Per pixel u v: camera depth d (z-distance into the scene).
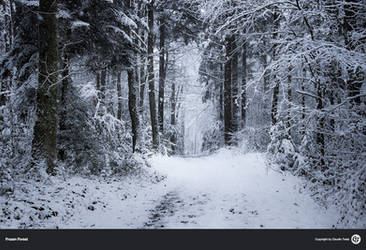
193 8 15.69
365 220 4.68
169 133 26.02
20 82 9.17
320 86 7.23
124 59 11.56
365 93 5.70
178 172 12.20
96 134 9.71
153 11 16.61
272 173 8.94
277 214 5.19
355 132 6.05
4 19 14.32
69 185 6.93
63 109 9.24
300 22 8.60
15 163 7.34
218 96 24.39
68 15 8.44
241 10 9.62
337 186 5.45
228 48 16.36
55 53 7.54
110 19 10.48
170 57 24.91
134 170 10.15
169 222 5.06
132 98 13.13
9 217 4.55
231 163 12.32
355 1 7.03
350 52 5.87
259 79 8.11
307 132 7.56
